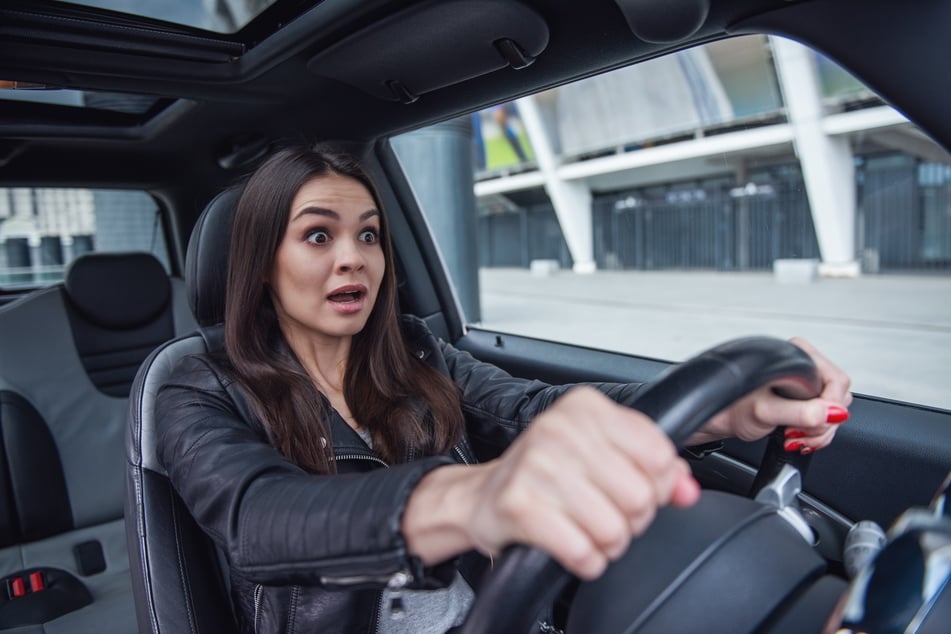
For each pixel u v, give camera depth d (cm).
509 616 38
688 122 1022
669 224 1440
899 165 1052
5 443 177
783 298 806
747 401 55
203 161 193
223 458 70
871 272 1102
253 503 60
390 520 46
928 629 36
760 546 45
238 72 133
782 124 987
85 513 188
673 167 1300
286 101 147
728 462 125
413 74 128
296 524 53
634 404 42
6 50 116
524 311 714
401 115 155
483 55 118
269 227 90
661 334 531
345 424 96
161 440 84
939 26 70
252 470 66
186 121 160
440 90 139
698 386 42
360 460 94
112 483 195
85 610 162
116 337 206
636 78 970
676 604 42
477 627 38
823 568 46
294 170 90
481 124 1402
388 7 106
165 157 190
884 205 1078
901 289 845
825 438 54
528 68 126
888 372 279
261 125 164
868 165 1077
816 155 971
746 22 92
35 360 189
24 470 178
